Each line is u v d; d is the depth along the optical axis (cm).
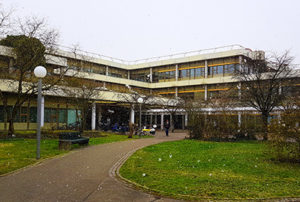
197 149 1476
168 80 5641
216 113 2164
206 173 869
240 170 925
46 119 3184
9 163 995
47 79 2217
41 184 734
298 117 1037
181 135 2827
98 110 3794
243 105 2419
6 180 770
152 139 2134
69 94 2397
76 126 3080
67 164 1009
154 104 3494
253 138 2091
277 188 702
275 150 1110
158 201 605
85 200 609
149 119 4850
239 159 1141
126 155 1230
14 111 2002
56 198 621
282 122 1073
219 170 920
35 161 1050
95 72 5419
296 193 659
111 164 1016
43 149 1358
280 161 1092
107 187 709
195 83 5147
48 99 3152
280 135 1066
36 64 2064
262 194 649
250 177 823
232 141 2000
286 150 1095
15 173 852
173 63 5512
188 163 1041
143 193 660
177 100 3647
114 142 1784
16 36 2245
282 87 2302
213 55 4994
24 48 2003
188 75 5403
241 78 2489
